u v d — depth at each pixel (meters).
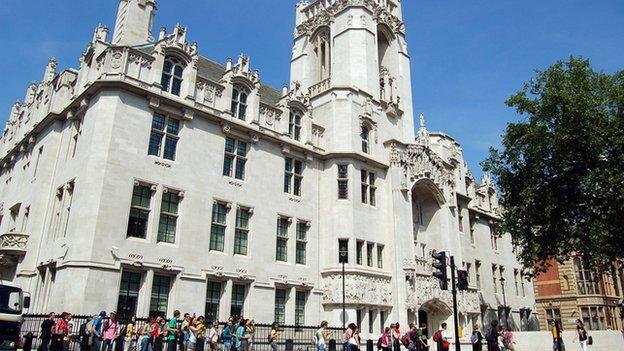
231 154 31.94
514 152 34.00
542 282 62.44
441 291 39.44
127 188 25.91
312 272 34.41
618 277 63.44
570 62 32.44
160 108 28.39
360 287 34.06
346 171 37.22
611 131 29.34
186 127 29.53
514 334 33.16
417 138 46.22
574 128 30.11
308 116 37.50
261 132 33.34
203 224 28.86
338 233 35.22
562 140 30.47
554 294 60.84
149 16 35.06
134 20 33.97
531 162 32.91
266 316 30.48
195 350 21.06
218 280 28.83
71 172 27.38
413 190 42.72
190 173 29.02
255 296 30.20
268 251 31.97
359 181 37.69
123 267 24.80
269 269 31.64
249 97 33.84
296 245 34.31
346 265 34.34
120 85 26.81
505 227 34.62
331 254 34.81
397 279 36.56
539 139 31.81
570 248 31.83
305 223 35.38
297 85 38.09
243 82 33.56
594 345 32.38
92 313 22.94
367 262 36.16
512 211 34.91
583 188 30.78
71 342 21.48
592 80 31.52
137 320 22.77
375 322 34.59
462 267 43.81
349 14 43.94
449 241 43.06
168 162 28.09
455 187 47.22
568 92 30.80
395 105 43.56
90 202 24.59
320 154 37.28
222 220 30.28
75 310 22.62
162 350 22.22
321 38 47.69
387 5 49.53
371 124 40.19
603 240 28.66
